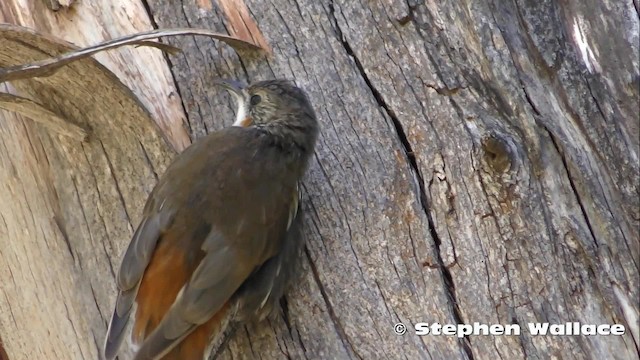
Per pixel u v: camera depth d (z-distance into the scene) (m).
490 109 9.08
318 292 8.77
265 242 8.70
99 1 9.49
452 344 8.48
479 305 8.54
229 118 9.40
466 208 8.73
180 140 9.30
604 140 9.73
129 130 9.25
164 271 8.55
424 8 9.46
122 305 8.44
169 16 9.55
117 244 9.17
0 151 9.79
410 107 9.12
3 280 9.96
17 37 8.67
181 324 8.28
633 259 9.02
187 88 9.44
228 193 8.74
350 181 9.01
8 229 9.81
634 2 10.98
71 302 9.36
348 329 8.62
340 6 9.54
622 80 10.70
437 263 8.68
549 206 8.81
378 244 8.79
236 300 8.68
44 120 9.20
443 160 8.88
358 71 9.34
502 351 8.43
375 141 9.09
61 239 9.42
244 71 9.48
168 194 8.77
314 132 9.16
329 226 8.93
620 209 9.50
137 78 9.30
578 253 8.70
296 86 9.26
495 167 8.71
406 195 8.86
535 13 9.79
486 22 9.42
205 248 8.56
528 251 8.60
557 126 9.23
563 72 9.77
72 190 9.38
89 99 9.09
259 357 8.75
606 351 8.48
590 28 10.89
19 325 9.88
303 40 9.49
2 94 8.87
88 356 9.23
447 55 9.28
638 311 8.76
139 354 8.13
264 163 8.91
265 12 9.59
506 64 9.32
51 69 8.40
